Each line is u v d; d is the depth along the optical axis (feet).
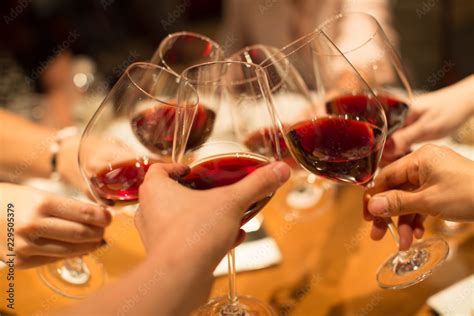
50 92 5.52
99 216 2.59
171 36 2.90
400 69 2.91
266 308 2.45
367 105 2.34
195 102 2.15
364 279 2.67
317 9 5.41
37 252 2.57
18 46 5.43
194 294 1.74
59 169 3.52
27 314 2.53
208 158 2.21
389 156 3.19
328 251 2.90
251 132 2.72
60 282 2.69
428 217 3.03
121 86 2.43
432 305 2.38
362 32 3.22
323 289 2.63
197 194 1.83
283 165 1.88
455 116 3.24
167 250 1.69
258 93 2.55
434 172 2.33
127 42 7.36
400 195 2.37
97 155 2.41
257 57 2.76
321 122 2.25
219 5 11.09
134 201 2.46
